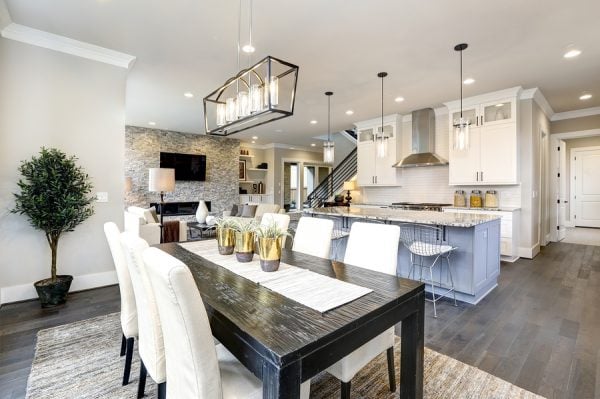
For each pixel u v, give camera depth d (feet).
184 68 12.92
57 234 9.84
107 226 6.14
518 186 16.43
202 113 20.21
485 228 10.84
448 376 6.23
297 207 37.17
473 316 9.18
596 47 10.94
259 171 35.55
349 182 24.84
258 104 7.16
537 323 8.66
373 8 8.65
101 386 5.88
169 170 15.19
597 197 26.91
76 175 10.03
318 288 4.77
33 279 10.17
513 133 15.46
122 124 11.86
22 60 9.90
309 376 3.15
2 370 6.34
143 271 4.43
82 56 10.98
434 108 18.85
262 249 5.68
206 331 3.28
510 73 13.34
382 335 5.33
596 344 7.48
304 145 36.09
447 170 19.33
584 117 19.30
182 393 3.52
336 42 10.61
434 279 11.00
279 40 10.50
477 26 9.59
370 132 22.36
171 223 16.38
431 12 8.84
